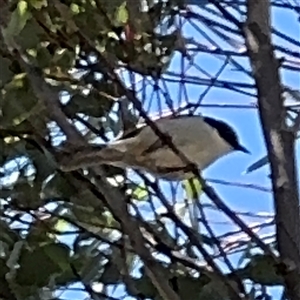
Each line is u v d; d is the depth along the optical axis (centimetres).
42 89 257
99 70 302
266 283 297
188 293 293
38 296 278
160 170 336
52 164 279
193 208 323
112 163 321
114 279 306
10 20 259
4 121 266
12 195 301
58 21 285
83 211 305
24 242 278
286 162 256
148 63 317
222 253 284
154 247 297
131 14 298
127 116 337
